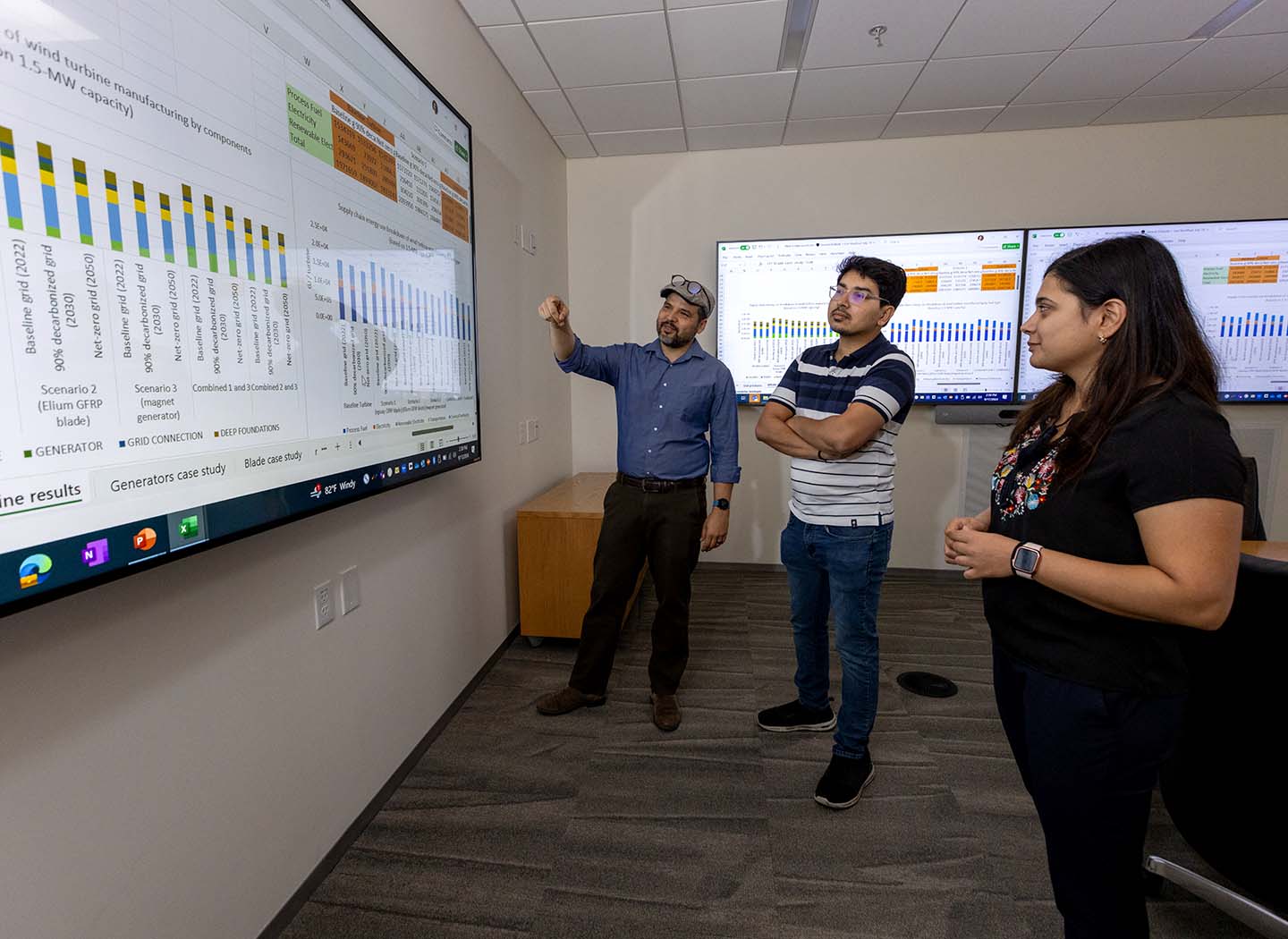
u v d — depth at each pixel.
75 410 0.75
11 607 0.68
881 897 1.35
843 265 1.59
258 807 1.20
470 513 2.19
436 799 1.66
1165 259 0.78
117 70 0.79
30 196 0.69
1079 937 0.87
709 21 2.24
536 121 2.99
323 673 1.40
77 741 0.85
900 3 2.17
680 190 3.53
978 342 3.30
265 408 1.07
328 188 1.24
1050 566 0.80
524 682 2.30
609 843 1.50
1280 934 1.12
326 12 1.22
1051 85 2.76
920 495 3.51
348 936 1.25
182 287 0.90
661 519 1.98
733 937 1.25
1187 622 0.72
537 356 2.99
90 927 0.87
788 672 2.40
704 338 3.56
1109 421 0.78
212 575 1.08
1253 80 2.71
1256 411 3.19
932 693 2.24
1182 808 1.16
